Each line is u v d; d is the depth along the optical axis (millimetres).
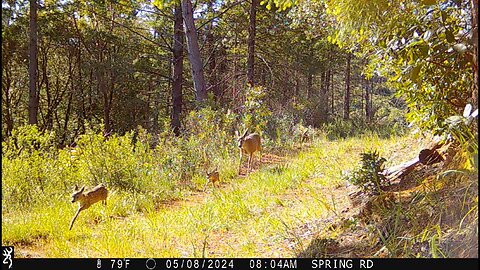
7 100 18625
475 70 3055
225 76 17250
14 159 6891
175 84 14359
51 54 21594
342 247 3406
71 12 17641
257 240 4062
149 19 20422
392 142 8883
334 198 5047
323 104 21047
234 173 8430
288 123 13359
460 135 2961
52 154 7637
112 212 5652
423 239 2859
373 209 3773
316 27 9953
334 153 8789
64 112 22609
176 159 8539
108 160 7195
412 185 4301
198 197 6836
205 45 20281
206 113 10383
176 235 4480
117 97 21500
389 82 5488
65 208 5793
